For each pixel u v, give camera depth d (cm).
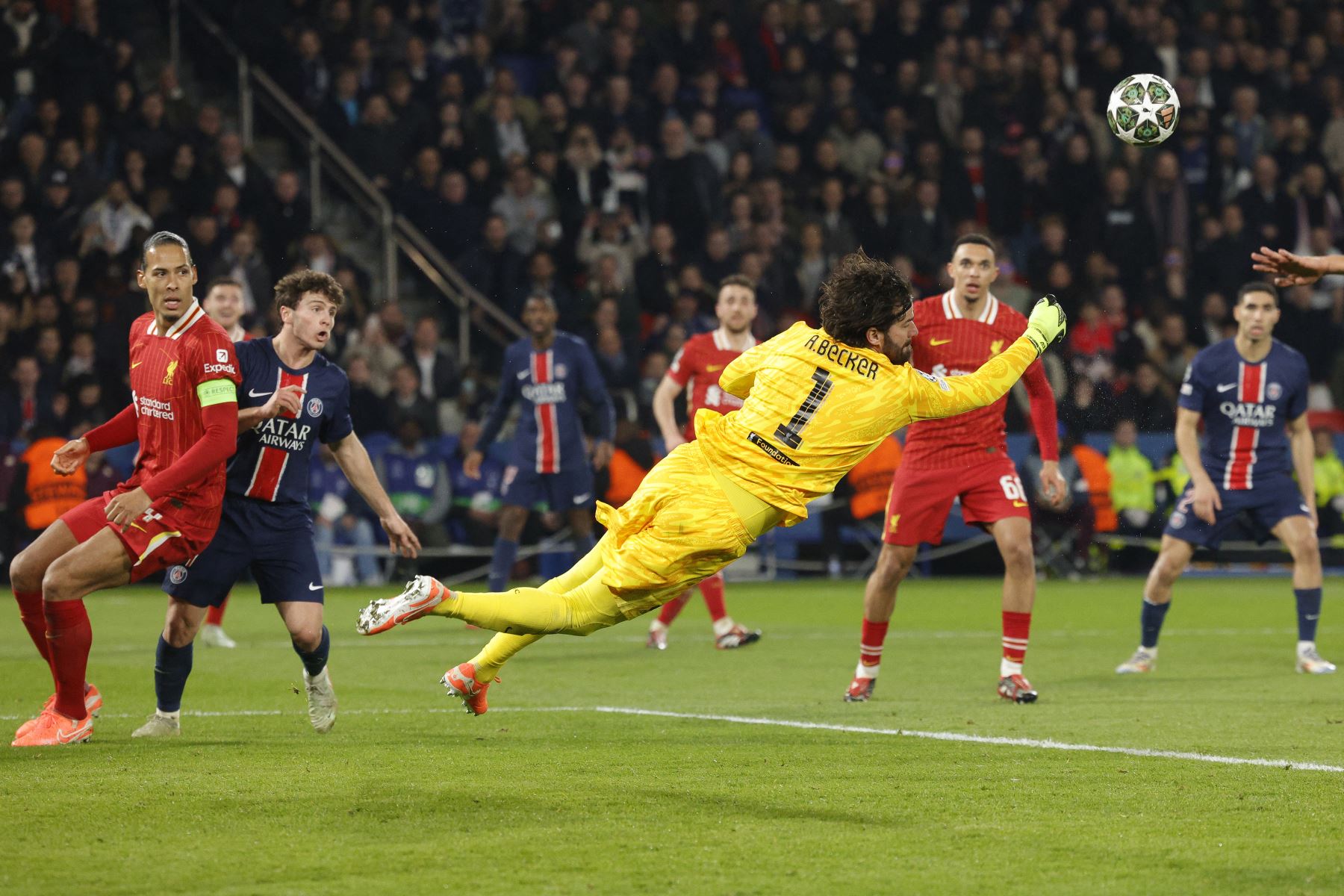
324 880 1284
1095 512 6594
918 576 6738
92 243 6228
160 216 6406
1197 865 1341
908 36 8125
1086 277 7344
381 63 7206
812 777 1791
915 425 2664
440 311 6950
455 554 5997
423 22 7488
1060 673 3144
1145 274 7500
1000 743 2075
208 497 2048
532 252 6812
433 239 6800
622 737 2134
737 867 1331
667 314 6850
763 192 7319
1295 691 2775
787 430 1758
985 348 2705
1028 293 7238
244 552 2111
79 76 6594
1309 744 2070
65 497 5622
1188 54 8300
